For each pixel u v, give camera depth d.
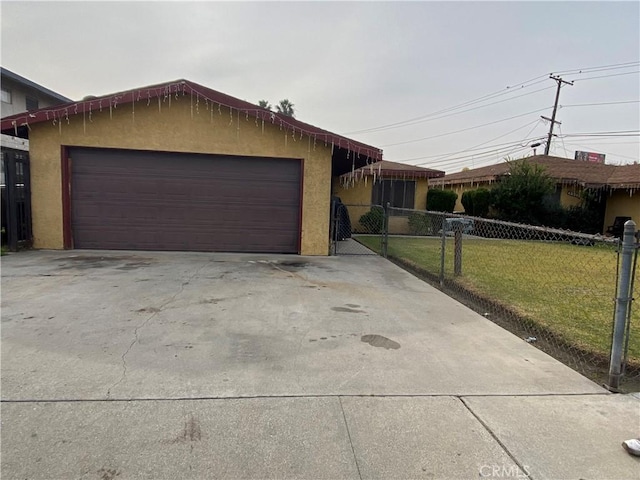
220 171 8.62
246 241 8.85
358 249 10.41
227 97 8.12
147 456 1.89
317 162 8.71
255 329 3.80
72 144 8.17
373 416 2.31
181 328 3.75
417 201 15.77
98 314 4.10
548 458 1.97
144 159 8.44
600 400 2.61
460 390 2.68
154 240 8.62
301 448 1.99
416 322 4.22
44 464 1.81
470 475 1.83
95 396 2.44
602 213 15.89
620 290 2.76
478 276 7.02
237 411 2.32
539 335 3.99
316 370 2.92
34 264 6.80
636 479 1.83
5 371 2.76
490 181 17.38
